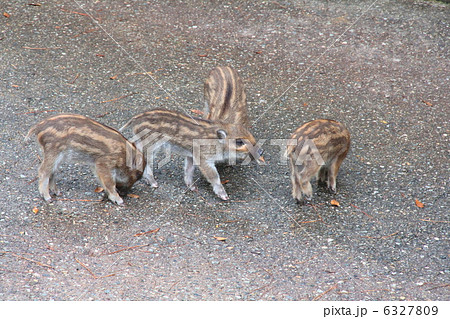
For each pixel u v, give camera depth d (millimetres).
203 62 10047
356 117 8766
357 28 11344
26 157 7328
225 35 10938
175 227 6441
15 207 6445
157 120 7117
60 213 6461
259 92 9312
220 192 7082
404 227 6559
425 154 7926
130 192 7059
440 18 11773
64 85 9031
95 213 6547
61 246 5953
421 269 5918
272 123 8547
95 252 5930
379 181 7367
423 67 10195
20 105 8406
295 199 6938
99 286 5430
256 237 6359
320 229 6523
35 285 5355
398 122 8672
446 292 5590
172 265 5832
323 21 11570
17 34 10320
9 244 5875
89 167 7363
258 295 5441
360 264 5984
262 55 10375
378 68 10133
